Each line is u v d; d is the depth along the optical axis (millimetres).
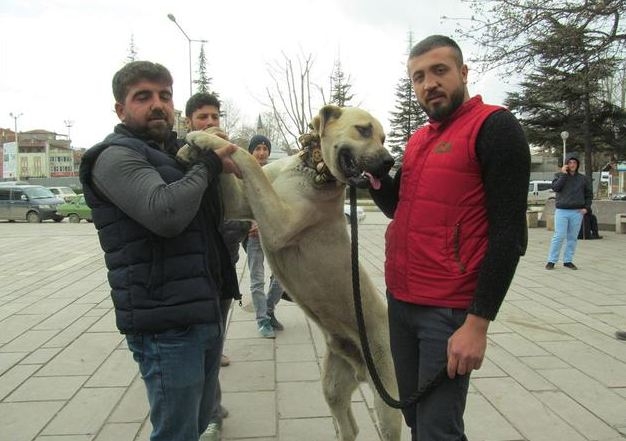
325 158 2496
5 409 3623
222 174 2506
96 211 1996
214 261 2217
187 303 1951
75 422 3430
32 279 8422
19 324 5691
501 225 1870
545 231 15148
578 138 26438
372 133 2451
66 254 11578
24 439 3207
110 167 1896
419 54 2096
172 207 1833
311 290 2682
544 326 5453
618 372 4219
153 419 2047
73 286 7793
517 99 27156
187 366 1995
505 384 3998
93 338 5184
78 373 4273
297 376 4219
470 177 1983
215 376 2373
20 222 23141
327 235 2633
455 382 2020
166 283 1934
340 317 2746
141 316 1911
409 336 2270
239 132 37938
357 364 2854
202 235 2090
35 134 103812
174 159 2246
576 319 5711
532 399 3740
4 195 23234
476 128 1954
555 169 56906
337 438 3246
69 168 89188
